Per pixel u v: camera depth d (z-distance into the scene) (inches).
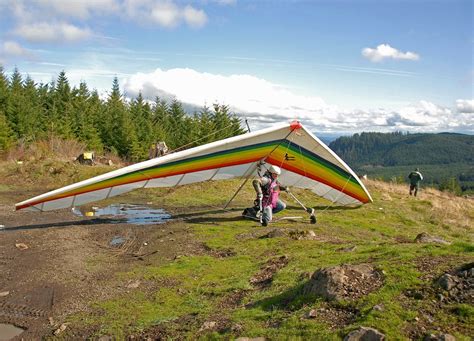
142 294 237.0
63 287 250.8
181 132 2383.1
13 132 1611.7
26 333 197.0
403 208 586.9
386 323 151.3
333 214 506.9
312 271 221.5
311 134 440.8
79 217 460.4
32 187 646.5
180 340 176.7
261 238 351.6
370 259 226.7
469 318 148.5
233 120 2209.6
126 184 431.2
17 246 331.0
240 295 219.6
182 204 553.0
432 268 187.2
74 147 1123.3
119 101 2367.1
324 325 160.2
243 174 510.3
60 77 2271.2
